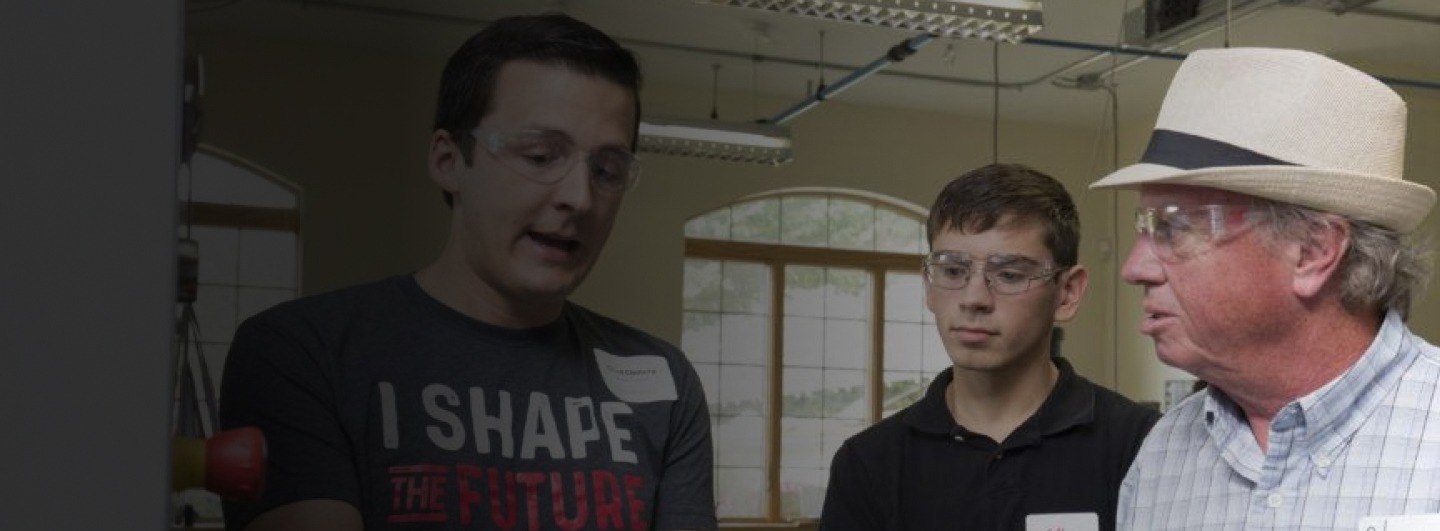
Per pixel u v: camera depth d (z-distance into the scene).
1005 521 2.09
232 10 7.64
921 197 9.96
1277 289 1.39
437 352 1.33
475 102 1.30
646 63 8.70
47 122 0.54
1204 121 1.46
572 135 1.28
